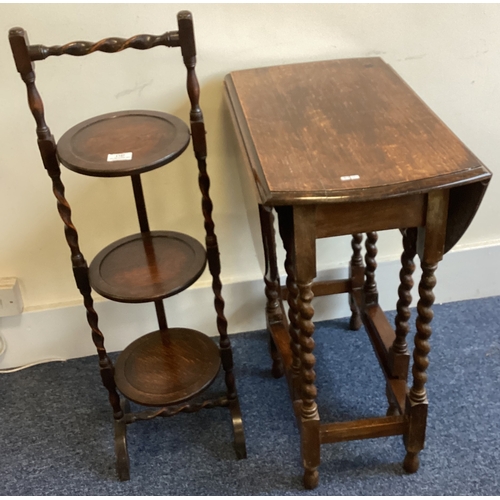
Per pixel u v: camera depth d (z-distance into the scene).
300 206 0.89
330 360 1.56
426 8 1.29
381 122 1.02
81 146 1.05
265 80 1.22
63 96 1.29
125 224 1.49
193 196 1.46
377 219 0.93
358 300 1.52
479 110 1.44
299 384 1.27
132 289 1.13
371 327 1.43
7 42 1.21
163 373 1.30
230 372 1.31
